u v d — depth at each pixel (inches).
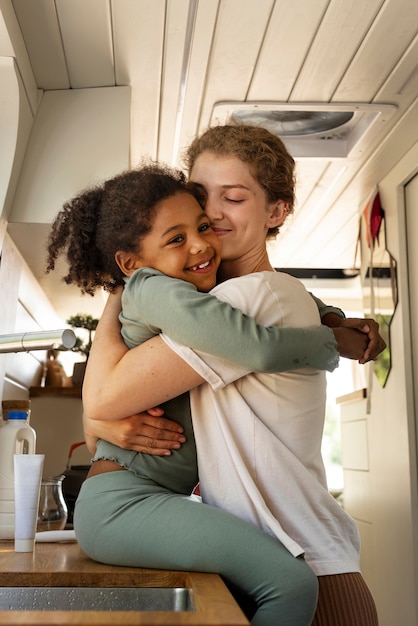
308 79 96.1
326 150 117.4
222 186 52.9
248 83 96.5
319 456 48.0
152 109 102.3
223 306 43.0
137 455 46.6
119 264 50.9
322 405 48.6
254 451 44.5
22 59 82.6
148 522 42.8
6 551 53.1
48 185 89.3
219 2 78.9
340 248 163.9
